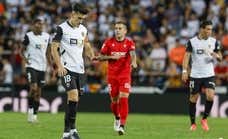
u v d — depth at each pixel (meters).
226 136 43.12
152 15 86.25
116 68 44.41
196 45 47.91
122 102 42.91
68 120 35.50
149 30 80.19
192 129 48.22
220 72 74.19
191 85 48.44
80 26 36.53
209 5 88.38
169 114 72.38
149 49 78.19
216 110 70.81
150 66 76.44
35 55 55.62
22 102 74.00
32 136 40.03
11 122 53.53
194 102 48.56
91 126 50.53
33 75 55.09
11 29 85.81
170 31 81.81
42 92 73.69
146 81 74.50
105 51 44.75
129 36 83.12
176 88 74.25
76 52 35.97
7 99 74.31
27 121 55.12
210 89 48.19
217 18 84.81
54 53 35.34
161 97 72.69
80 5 36.03
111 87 44.94
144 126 51.41
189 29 83.75
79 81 36.16
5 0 92.94
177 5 87.50
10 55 79.06
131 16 86.81
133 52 44.31
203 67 48.22
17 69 77.69
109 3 90.50
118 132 42.31
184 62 47.97
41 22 55.38
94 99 73.75
